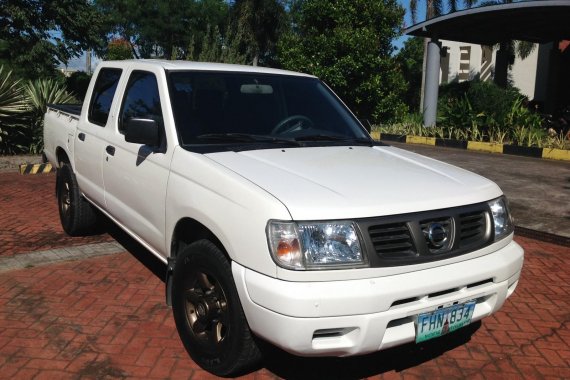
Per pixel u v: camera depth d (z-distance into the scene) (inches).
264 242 113.0
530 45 861.8
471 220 131.6
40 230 249.3
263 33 1140.5
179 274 140.6
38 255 212.8
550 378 142.7
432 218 122.4
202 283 134.6
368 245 113.5
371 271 113.2
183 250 139.7
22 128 440.8
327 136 171.3
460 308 125.2
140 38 1273.4
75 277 193.5
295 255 110.8
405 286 114.4
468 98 585.3
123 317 164.6
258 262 114.0
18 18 725.9
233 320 123.1
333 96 196.5
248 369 134.3
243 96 170.7
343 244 112.7
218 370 132.0
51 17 763.4
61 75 922.1
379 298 111.4
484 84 573.6
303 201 115.4
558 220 280.7
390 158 157.6
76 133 218.8
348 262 112.2
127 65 193.0
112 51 1269.7
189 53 821.2
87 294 179.8
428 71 619.5
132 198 168.2
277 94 179.0
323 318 109.0
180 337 145.5
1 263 203.9
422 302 118.1
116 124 184.1
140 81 178.5
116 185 179.5
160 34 1226.6
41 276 193.2
